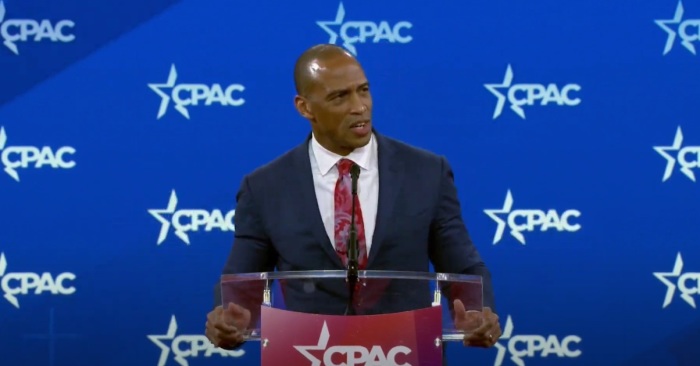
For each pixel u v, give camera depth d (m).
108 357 10.28
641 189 10.24
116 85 10.29
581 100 10.26
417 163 6.93
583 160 10.28
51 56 10.27
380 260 6.65
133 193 10.29
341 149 6.86
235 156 10.30
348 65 6.62
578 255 10.29
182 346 10.33
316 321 5.15
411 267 6.68
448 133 10.27
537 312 10.29
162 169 10.30
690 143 10.24
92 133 10.27
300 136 10.33
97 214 10.27
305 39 10.32
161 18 10.31
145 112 10.30
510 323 10.28
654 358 10.27
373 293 5.47
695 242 10.24
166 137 10.30
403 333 5.14
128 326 10.30
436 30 10.30
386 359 5.12
